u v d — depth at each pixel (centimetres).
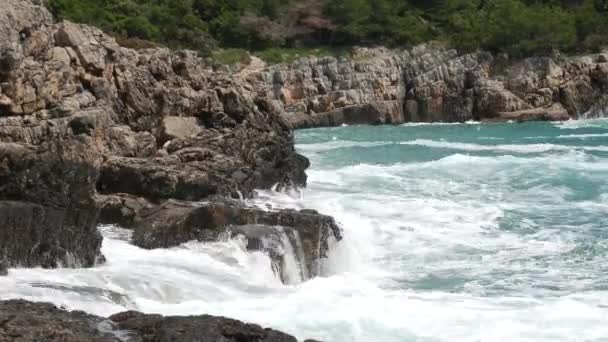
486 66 8850
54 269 2186
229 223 2636
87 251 2283
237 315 1992
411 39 9569
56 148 2366
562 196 3881
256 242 2531
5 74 2488
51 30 2858
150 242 2544
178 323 1611
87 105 2850
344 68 8662
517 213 3525
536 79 8694
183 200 2866
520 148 5688
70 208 2288
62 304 1817
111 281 2111
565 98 8656
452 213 3475
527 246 3012
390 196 3781
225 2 10269
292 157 3841
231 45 9862
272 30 10025
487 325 2039
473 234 3166
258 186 3425
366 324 1989
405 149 5741
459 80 8750
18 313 1616
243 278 2348
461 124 8344
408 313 2103
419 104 8731
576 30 9631
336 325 1969
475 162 4819
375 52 9356
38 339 1470
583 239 3109
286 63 8862
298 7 10456
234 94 3659
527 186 4116
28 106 2545
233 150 3403
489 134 7056
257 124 3697
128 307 1948
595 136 6662
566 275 2642
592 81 8700
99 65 3067
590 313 2164
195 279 2258
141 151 3111
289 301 2152
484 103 8619
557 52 8912
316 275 2642
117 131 3025
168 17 9119
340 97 8531
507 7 9644
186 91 3509
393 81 8744
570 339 1958
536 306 2228
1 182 2239
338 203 3512
